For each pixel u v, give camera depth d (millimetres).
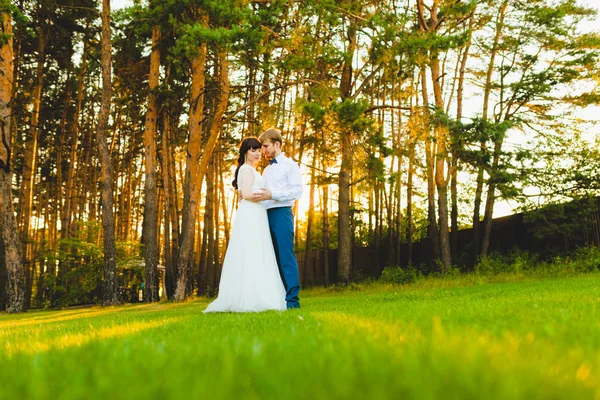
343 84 18516
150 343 1841
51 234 34469
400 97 16031
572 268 16469
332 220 39219
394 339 1630
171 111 23344
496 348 1274
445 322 2307
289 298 5914
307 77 16281
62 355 1643
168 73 21000
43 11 24031
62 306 23297
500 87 20922
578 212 18688
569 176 18875
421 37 14430
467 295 6367
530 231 19734
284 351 1407
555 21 19281
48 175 34469
